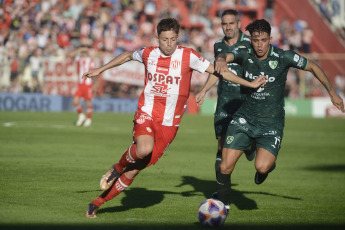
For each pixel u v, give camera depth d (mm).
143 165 14047
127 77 61938
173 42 13555
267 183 21125
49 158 24641
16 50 63875
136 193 17750
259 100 14625
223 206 13281
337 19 84062
